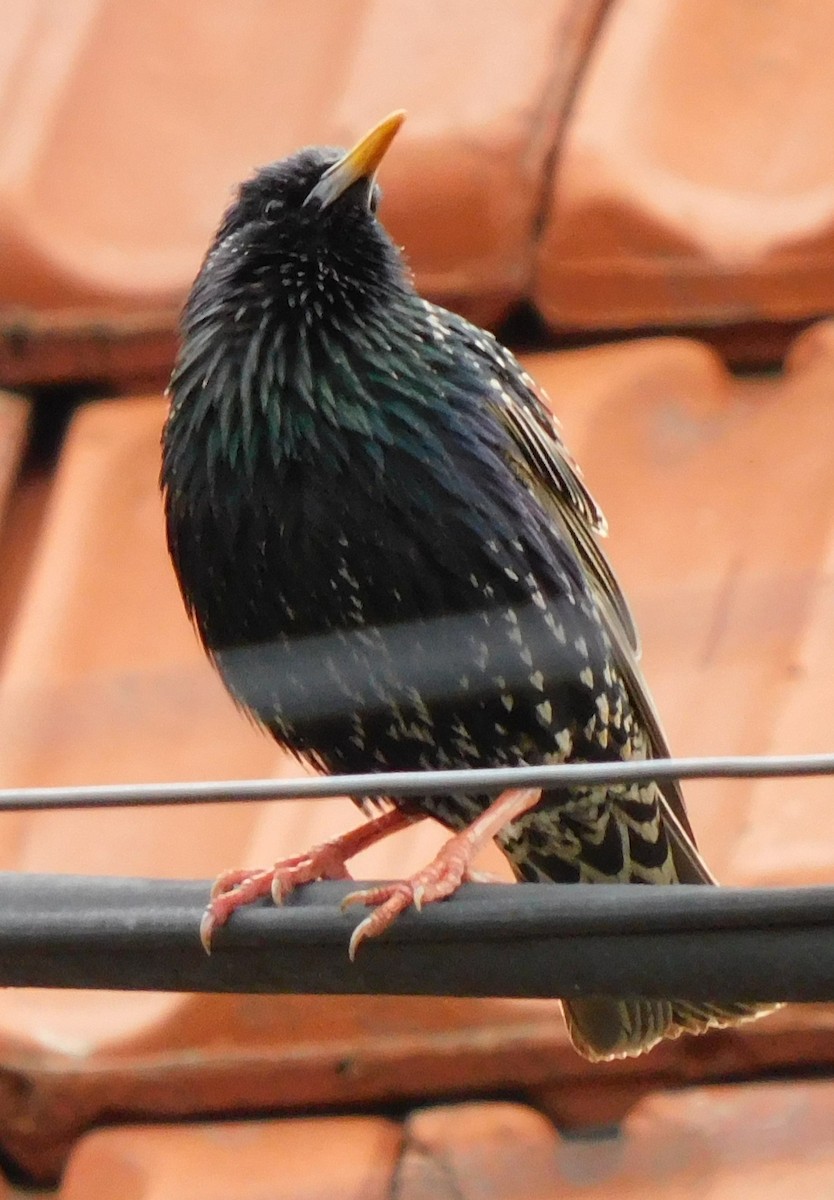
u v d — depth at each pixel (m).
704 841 10.62
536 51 13.46
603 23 13.74
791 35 13.70
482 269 12.93
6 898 7.64
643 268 12.71
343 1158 10.33
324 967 7.67
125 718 10.51
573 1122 10.52
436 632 9.38
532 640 9.52
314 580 9.28
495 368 10.02
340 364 9.38
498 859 11.76
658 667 11.05
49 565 11.88
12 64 14.09
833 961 7.09
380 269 9.73
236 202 9.91
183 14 14.34
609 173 12.83
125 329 13.01
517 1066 10.49
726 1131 10.34
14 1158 10.78
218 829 11.15
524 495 9.61
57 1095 10.57
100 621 11.63
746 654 11.02
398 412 9.37
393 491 9.27
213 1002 10.59
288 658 9.50
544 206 12.98
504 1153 10.33
